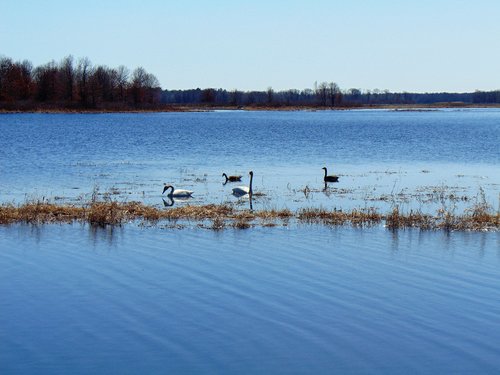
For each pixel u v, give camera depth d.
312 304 18.09
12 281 19.91
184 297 18.58
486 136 91.12
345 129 108.69
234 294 18.84
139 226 26.97
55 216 28.31
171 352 15.16
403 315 17.36
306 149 68.56
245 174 46.41
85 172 46.47
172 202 33.69
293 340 15.80
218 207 30.94
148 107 194.38
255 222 28.02
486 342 15.76
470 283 19.89
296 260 22.19
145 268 21.22
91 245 23.97
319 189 38.84
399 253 23.12
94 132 93.88
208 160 56.25
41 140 77.12
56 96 173.88
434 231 26.47
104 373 14.16
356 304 18.11
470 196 36.16
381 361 14.77
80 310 17.61
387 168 51.00
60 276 20.38
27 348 15.33
